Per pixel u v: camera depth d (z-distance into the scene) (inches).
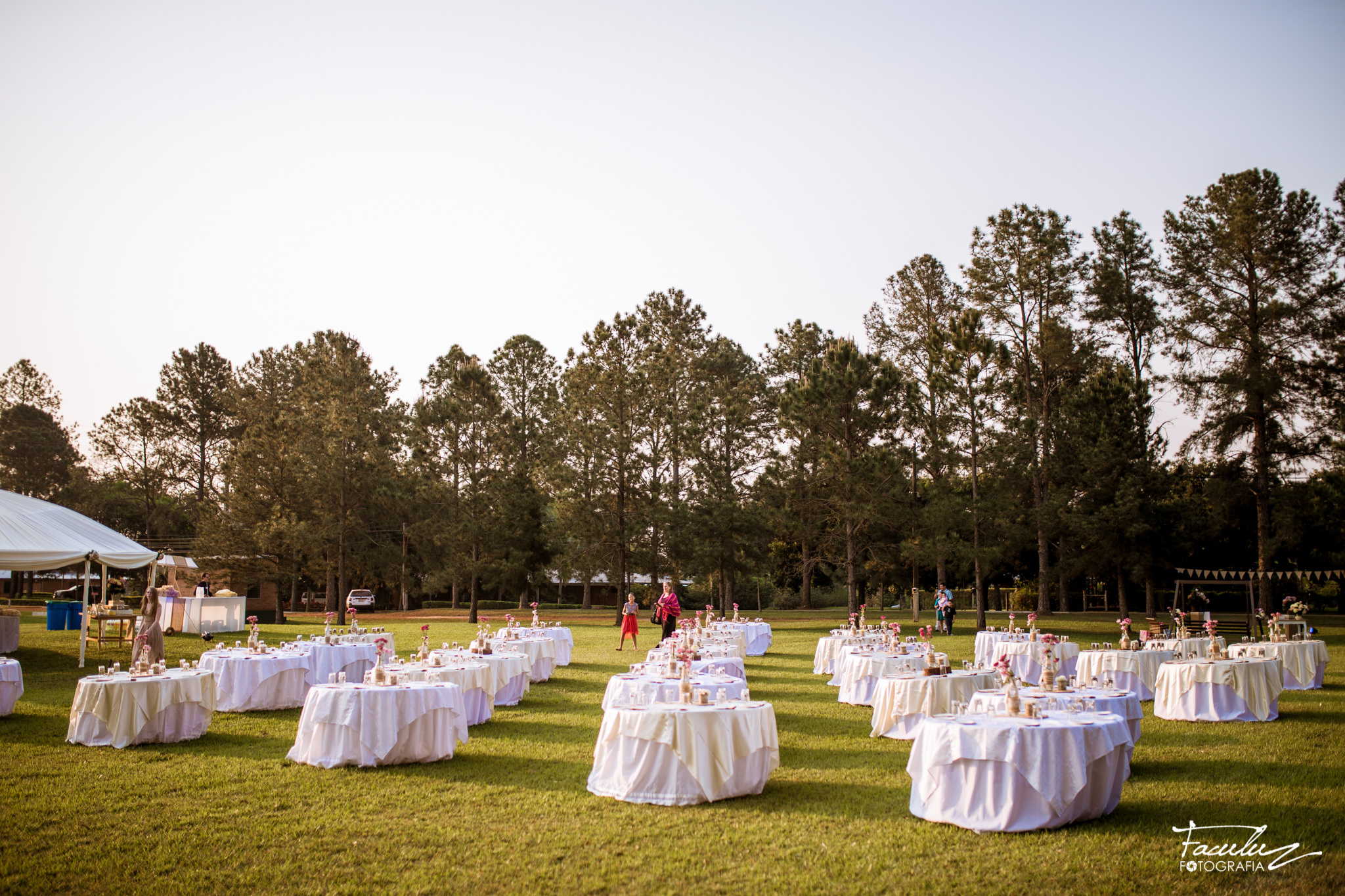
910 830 260.8
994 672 440.8
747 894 214.1
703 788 290.7
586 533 1441.9
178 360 2257.6
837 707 520.4
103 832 263.0
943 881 219.0
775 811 283.4
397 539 1875.0
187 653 796.6
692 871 228.5
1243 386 1174.3
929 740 273.1
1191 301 1261.1
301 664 514.0
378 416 1614.2
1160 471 1261.1
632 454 1453.0
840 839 252.8
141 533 2206.0
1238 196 1224.2
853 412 1267.2
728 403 1473.9
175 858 241.1
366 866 234.4
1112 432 1268.5
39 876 227.9
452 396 1669.5
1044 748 259.4
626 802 293.4
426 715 354.6
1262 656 553.0
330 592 1829.5
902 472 1250.0
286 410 1830.7
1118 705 351.6
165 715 394.6
